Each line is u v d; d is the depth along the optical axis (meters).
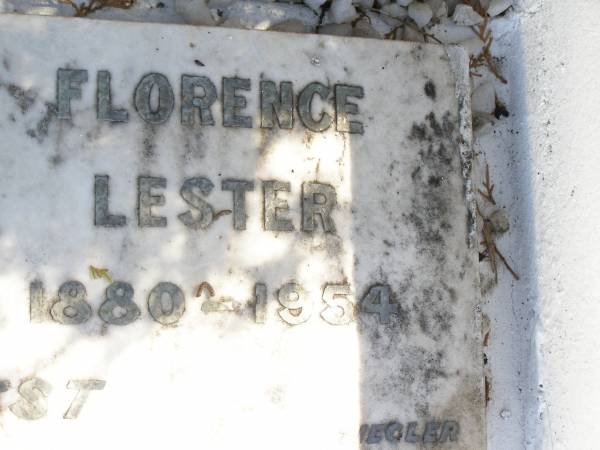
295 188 0.81
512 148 0.88
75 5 0.83
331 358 0.80
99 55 0.79
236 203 0.80
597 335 0.80
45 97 0.78
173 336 0.78
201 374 0.78
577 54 0.83
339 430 0.80
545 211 0.85
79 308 0.77
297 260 0.80
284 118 0.81
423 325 0.82
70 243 0.77
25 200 0.77
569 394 0.82
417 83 0.84
